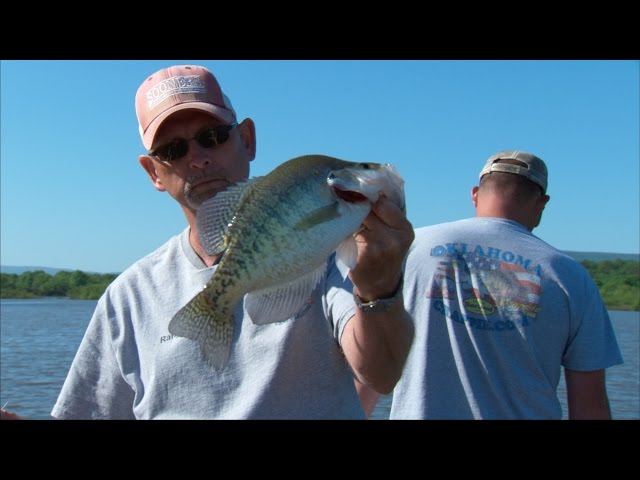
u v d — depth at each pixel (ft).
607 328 4.48
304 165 2.72
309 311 3.15
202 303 2.81
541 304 4.39
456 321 4.51
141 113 3.73
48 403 15.26
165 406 3.23
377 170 2.63
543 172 4.90
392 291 2.70
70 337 34.04
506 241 4.58
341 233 2.58
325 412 3.10
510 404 4.38
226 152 3.61
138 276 3.58
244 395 3.10
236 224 2.79
